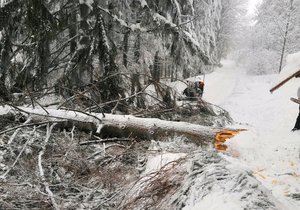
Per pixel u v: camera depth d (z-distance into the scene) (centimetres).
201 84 1220
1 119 658
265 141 695
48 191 440
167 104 827
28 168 518
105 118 670
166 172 420
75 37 949
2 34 856
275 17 3145
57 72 979
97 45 917
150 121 673
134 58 1112
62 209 420
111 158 586
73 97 720
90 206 436
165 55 1145
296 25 3058
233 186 333
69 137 633
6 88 800
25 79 872
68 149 577
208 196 325
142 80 928
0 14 831
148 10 1110
